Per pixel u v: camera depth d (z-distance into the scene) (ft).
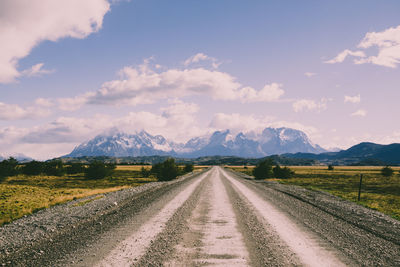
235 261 19.63
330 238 25.80
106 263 19.30
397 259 20.33
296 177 199.72
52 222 34.04
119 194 66.95
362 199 69.72
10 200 65.62
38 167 204.64
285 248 22.71
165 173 142.51
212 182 108.88
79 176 212.43
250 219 34.71
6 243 25.05
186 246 23.25
